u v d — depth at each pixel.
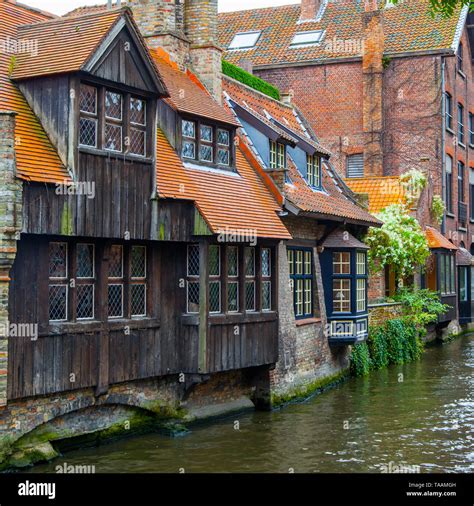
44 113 12.12
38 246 11.59
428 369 22.95
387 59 32.25
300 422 15.52
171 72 16.67
